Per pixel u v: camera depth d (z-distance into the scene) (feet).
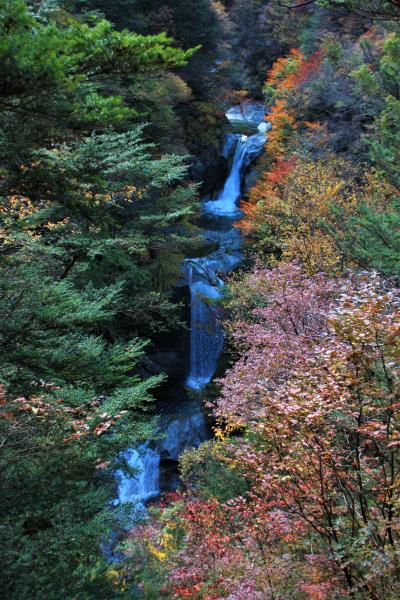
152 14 82.74
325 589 15.81
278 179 61.05
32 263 21.20
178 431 54.49
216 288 66.13
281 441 17.62
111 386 18.07
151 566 27.40
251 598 17.12
